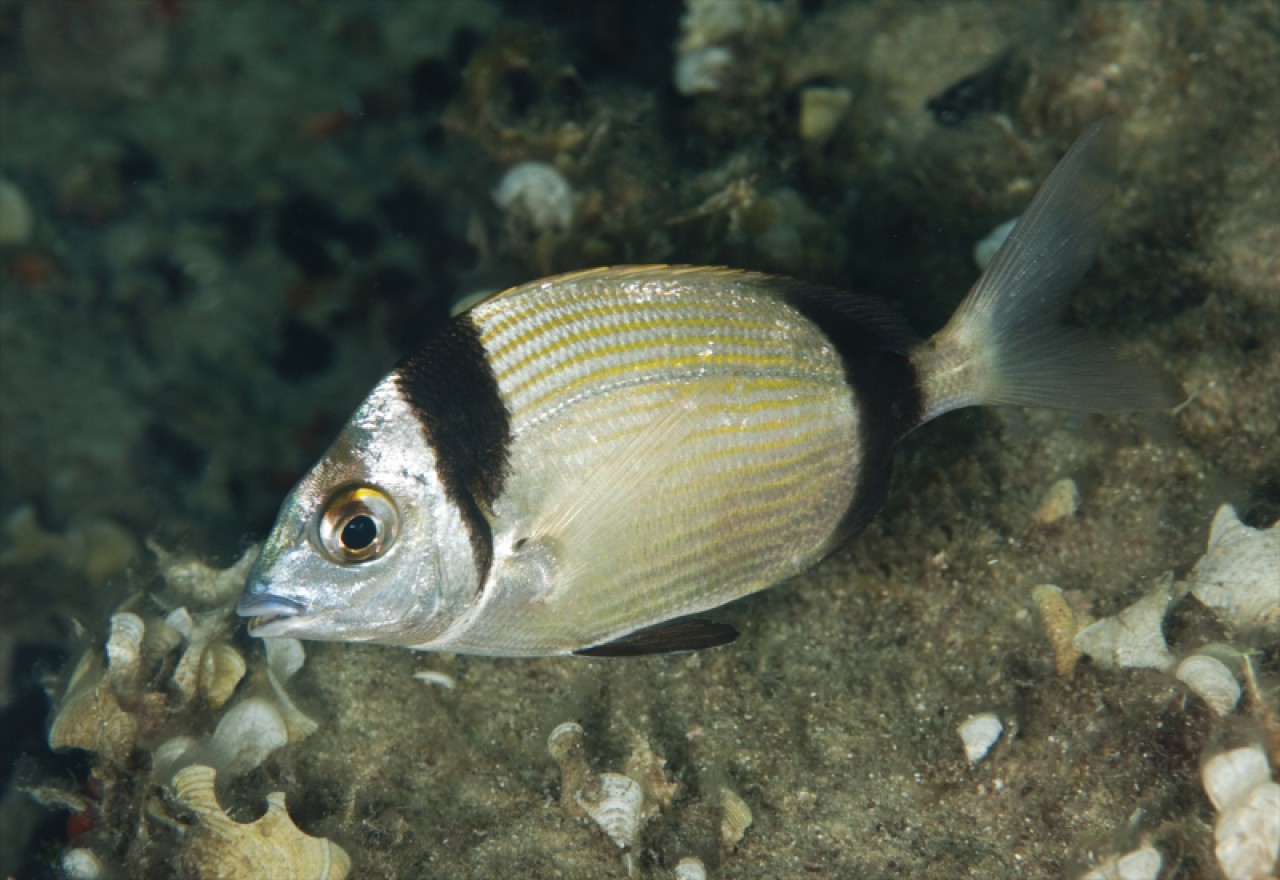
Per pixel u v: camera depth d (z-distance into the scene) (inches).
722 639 16.0
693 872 16.7
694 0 24.7
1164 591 17.1
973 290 16.6
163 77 34.7
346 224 33.0
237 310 32.1
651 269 15.8
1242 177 21.2
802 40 25.5
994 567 18.9
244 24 34.9
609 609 15.7
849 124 24.7
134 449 30.3
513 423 15.3
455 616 15.4
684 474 15.6
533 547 15.3
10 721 23.9
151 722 17.7
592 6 30.8
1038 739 17.3
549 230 23.0
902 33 25.0
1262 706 15.9
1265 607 16.6
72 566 27.8
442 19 34.7
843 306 16.3
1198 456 19.2
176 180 33.9
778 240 21.9
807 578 19.1
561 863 17.2
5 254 32.2
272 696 17.8
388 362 31.7
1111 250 21.0
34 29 33.9
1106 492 19.2
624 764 17.6
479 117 24.8
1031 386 16.7
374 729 18.3
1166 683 16.7
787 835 17.2
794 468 16.0
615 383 15.5
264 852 16.7
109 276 32.6
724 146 24.5
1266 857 15.2
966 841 17.0
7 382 30.9
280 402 31.2
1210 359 19.7
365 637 15.5
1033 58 23.6
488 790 17.8
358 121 34.6
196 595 19.1
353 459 15.1
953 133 24.1
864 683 18.4
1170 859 15.9
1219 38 22.1
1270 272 20.2
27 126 33.9
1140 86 22.6
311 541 15.2
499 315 15.4
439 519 15.2
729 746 17.9
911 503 19.2
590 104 24.9
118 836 17.5
